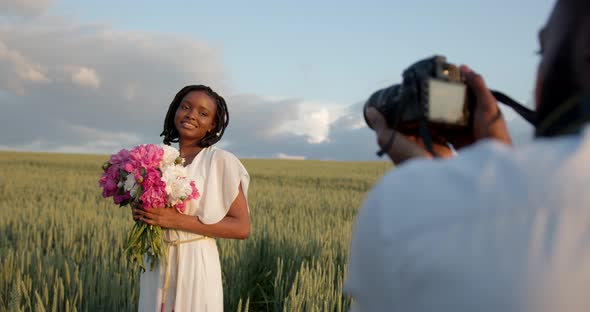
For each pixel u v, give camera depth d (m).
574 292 0.53
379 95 0.98
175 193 2.79
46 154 49.03
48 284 4.55
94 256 6.04
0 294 4.44
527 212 0.57
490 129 0.85
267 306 5.08
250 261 6.25
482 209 0.58
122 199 2.91
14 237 7.79
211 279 3.00
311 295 4.07
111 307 4.30
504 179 0.60
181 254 2.95
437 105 0.86
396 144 0.90
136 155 2.77
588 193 0.56
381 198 0.66
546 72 0.69
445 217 0.60
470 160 0.65
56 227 8.15
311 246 6.24
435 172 0.65
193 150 3.28
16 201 12.94
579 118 0.63
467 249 0.57
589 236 0.55
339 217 10.33
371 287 0.66
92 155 49.12
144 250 2.93
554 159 0.59
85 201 13.81
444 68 0.89
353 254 0.72
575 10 0.65
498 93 0.92
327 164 46.75
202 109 3.18
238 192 3.12
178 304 2.91
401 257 0.61
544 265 0.54
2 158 40.00
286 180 25.53
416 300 0.60
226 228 3.00
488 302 0.55
